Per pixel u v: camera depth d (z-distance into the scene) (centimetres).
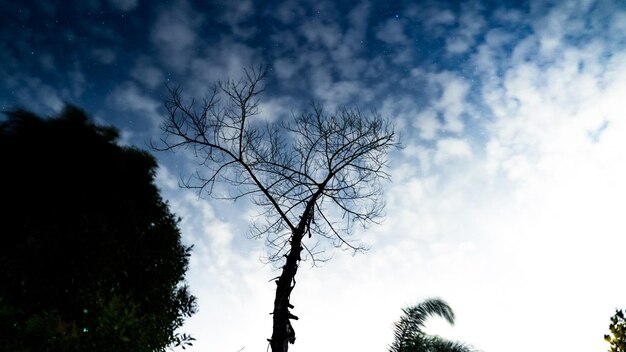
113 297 414
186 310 617
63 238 477
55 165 536
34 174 519
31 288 438
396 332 884
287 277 652
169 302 588
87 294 441
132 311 419
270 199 738
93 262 476
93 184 557
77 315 438
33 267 448
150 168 658
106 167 583
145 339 446
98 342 384
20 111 539
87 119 598
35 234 475
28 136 533
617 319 433
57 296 446
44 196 513
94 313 413
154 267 571
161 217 632
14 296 426
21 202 498
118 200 565
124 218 558
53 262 459
